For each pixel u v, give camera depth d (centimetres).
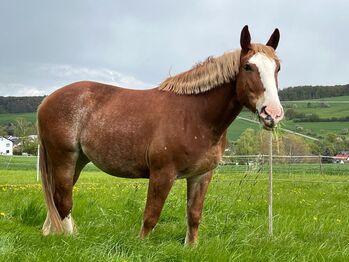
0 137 5059
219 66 488
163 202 493
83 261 395
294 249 492
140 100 520
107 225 594
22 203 705
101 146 525
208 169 508
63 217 551
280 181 1421
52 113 550
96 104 538
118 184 1270
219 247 470
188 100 500
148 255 438
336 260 471
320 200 986
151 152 490
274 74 452
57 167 554
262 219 673
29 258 401
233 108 493
